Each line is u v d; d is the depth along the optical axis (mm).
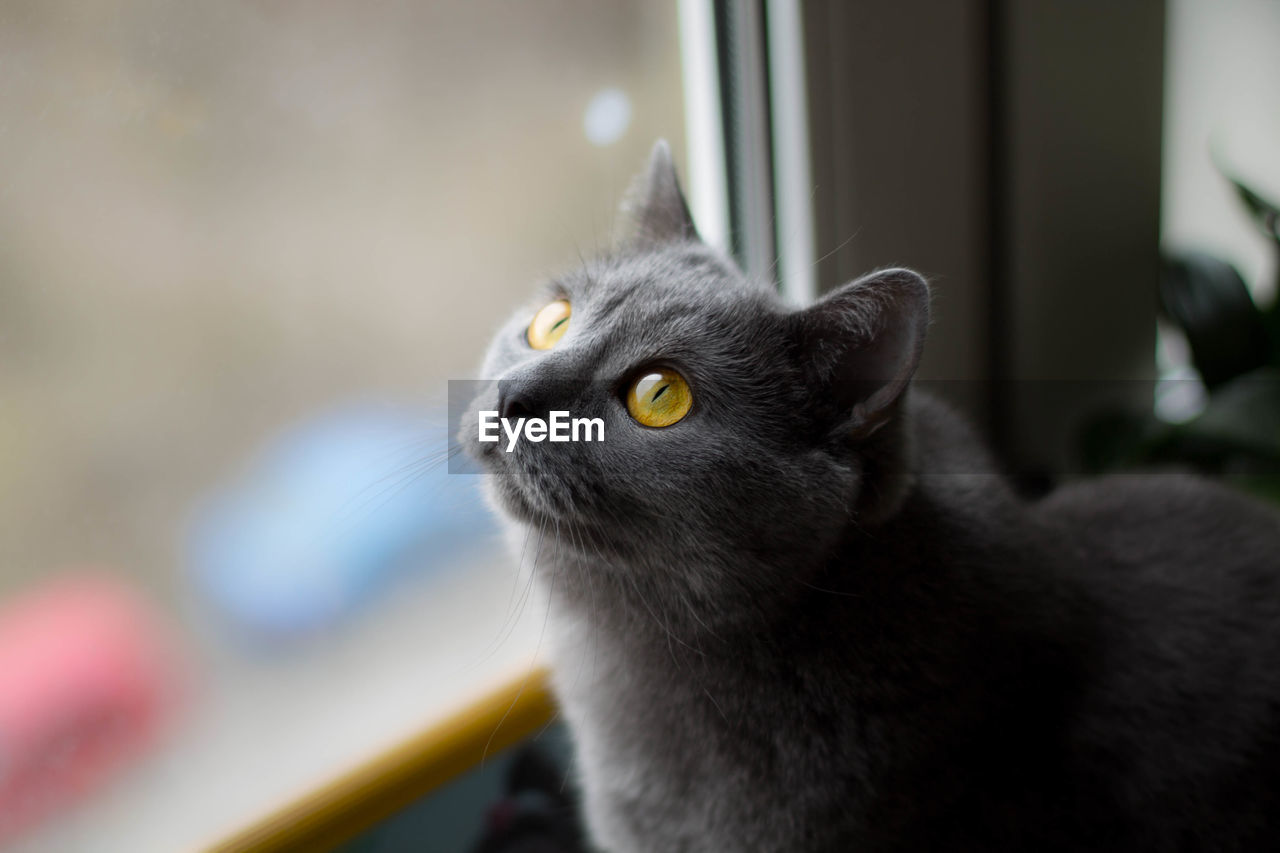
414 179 534
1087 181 650
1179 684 458
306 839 474
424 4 518
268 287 507
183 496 498
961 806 432
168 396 490
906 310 395
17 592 464
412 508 540
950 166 597
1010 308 643
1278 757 459
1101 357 703
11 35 435
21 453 459
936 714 426
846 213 563
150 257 478
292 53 494
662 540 418
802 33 529
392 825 504
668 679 447
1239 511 526
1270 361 620
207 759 510
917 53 564
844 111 547
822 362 418
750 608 425
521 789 540
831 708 427
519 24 542
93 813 484
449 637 558
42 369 460
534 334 466
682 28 570
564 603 473
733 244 577
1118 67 644
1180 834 449
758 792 435
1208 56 736
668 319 425
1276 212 615
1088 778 443
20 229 447
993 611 438
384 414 539
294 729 528
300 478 527
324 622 536
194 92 476
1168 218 767
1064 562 471
